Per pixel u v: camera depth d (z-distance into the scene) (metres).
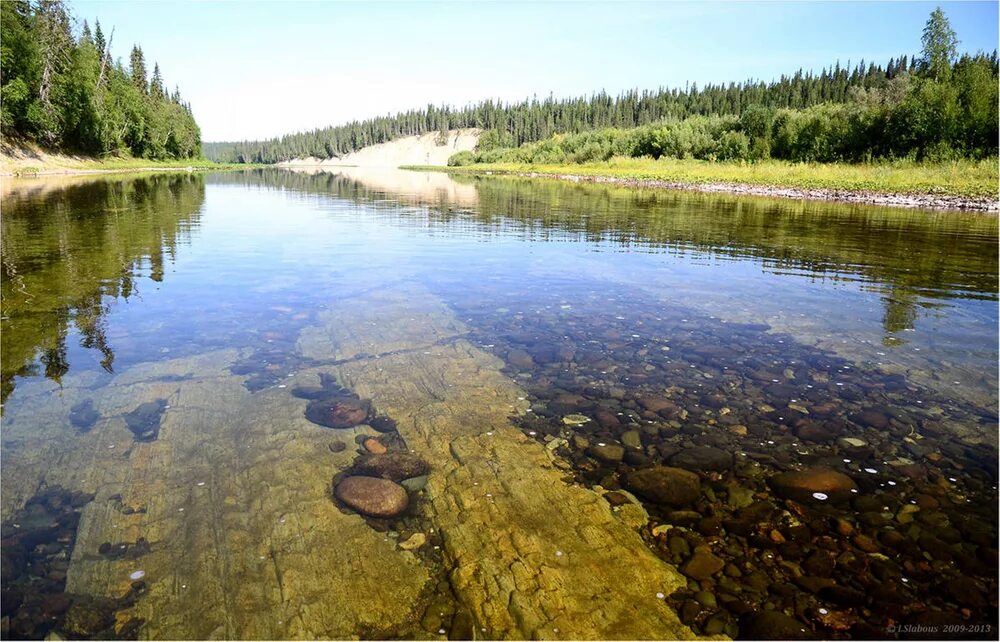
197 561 3.00
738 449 4.16
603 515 3.41
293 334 6.48
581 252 11.93
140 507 3.41
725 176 39.72
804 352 6.12
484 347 6.18
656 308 7.77
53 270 9.24
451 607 2.74
